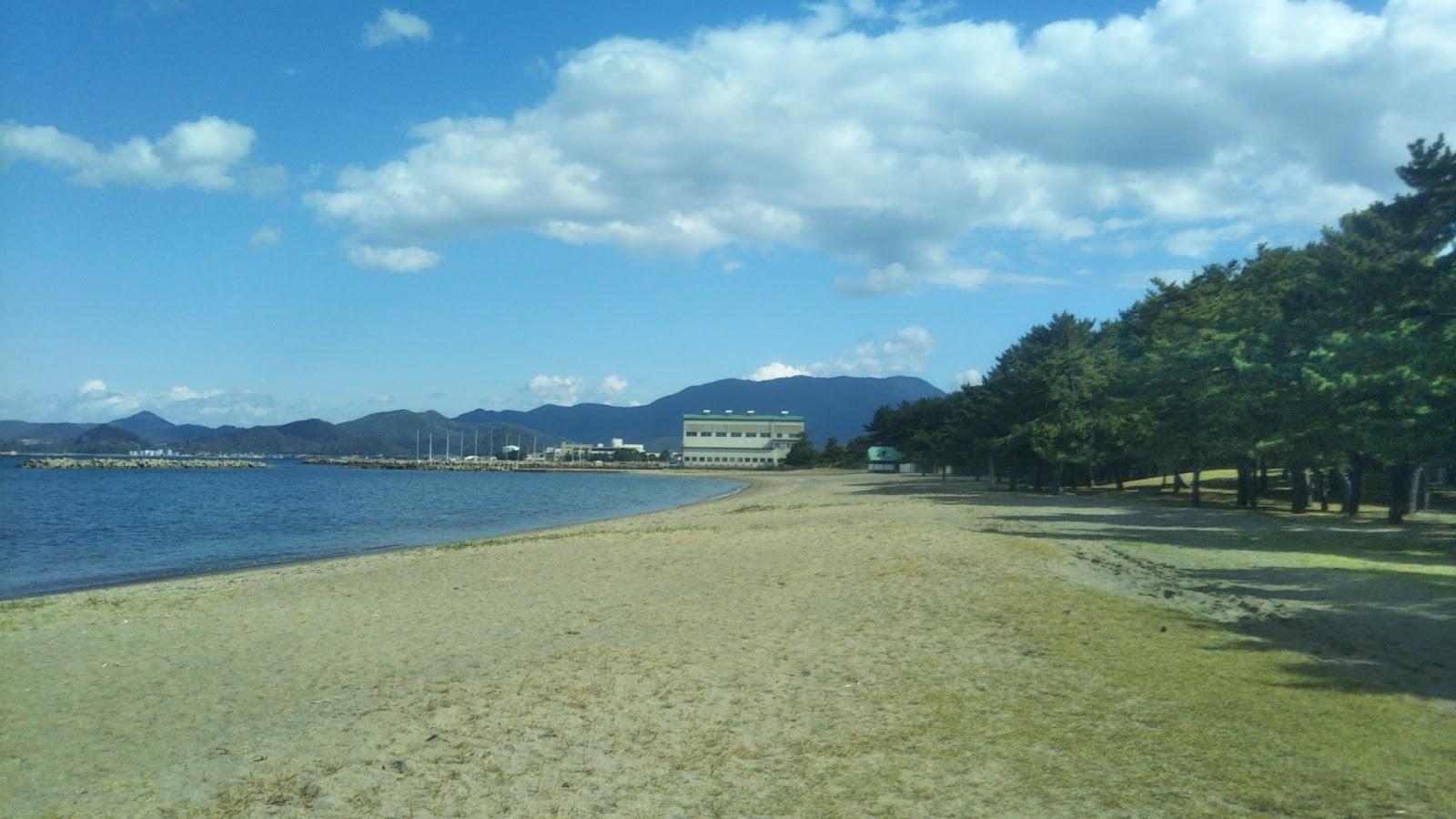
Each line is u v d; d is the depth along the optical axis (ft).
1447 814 22.34
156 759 29.94
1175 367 142.00
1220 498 177.99
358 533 153.69
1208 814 22.61
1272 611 49.16
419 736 30.66
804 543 87.35
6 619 59.57
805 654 40.57
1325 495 141.59
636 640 44.73
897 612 50.19
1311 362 116.16
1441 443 91.45
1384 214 136.26
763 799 24.52
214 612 61.21
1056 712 31.35
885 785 25.20
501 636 47.93
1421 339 98.07
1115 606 50.85
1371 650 39.96
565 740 29.76
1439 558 74.49
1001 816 22.90
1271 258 183.11
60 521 183.21
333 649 47.03
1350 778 24.72
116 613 61.36
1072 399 193.77
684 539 97.91
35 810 25.62
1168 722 29.91
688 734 29.99
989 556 71.87
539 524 170.81
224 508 227.81
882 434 504.02
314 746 30.22
